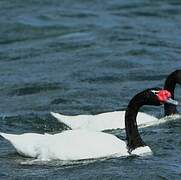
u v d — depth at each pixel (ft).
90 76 90.84
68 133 59.36
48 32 116.47
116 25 119.65
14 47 108.06
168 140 64.59
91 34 113.91
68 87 86.33
